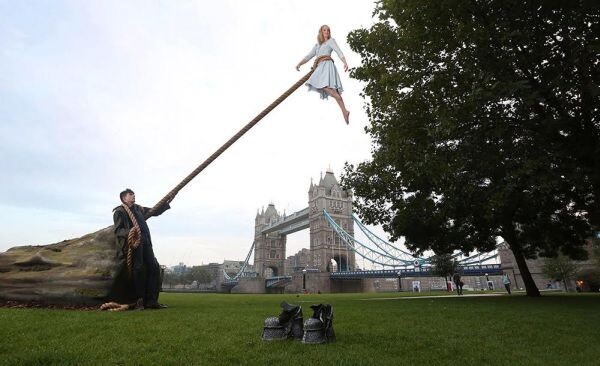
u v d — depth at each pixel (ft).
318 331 19.19
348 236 432.66
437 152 55.21
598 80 44.55
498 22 47.60
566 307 46.34
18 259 39.91
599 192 51.01
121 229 38.47
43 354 15.61
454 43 51.34
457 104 50.08
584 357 17.44
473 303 56.59
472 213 69.82
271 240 649.20
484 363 16.26
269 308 41.63
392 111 63.05
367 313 36.55
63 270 38.34
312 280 383.04
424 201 71.05
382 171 75.00
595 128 48.37
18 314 28.14
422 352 17.92
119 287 38.42
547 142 49.26
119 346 18.03
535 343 20.85
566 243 89.30
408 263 334.65
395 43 59.93
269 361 15.48
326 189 522.06
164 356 16.39
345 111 19.97
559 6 45.11
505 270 275.39
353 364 14.99
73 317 27.84
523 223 81.10
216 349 17.71
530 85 44.04
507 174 49.60
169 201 40.09
